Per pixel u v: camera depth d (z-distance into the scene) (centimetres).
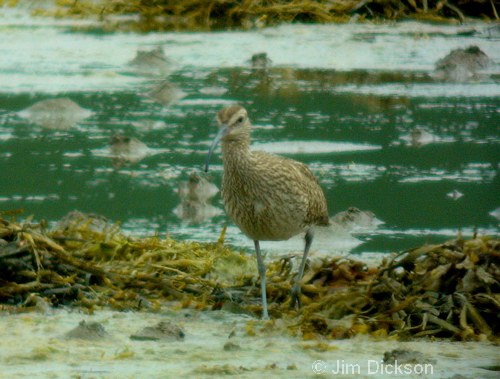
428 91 2009
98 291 1105
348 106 1900
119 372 862
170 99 1905
